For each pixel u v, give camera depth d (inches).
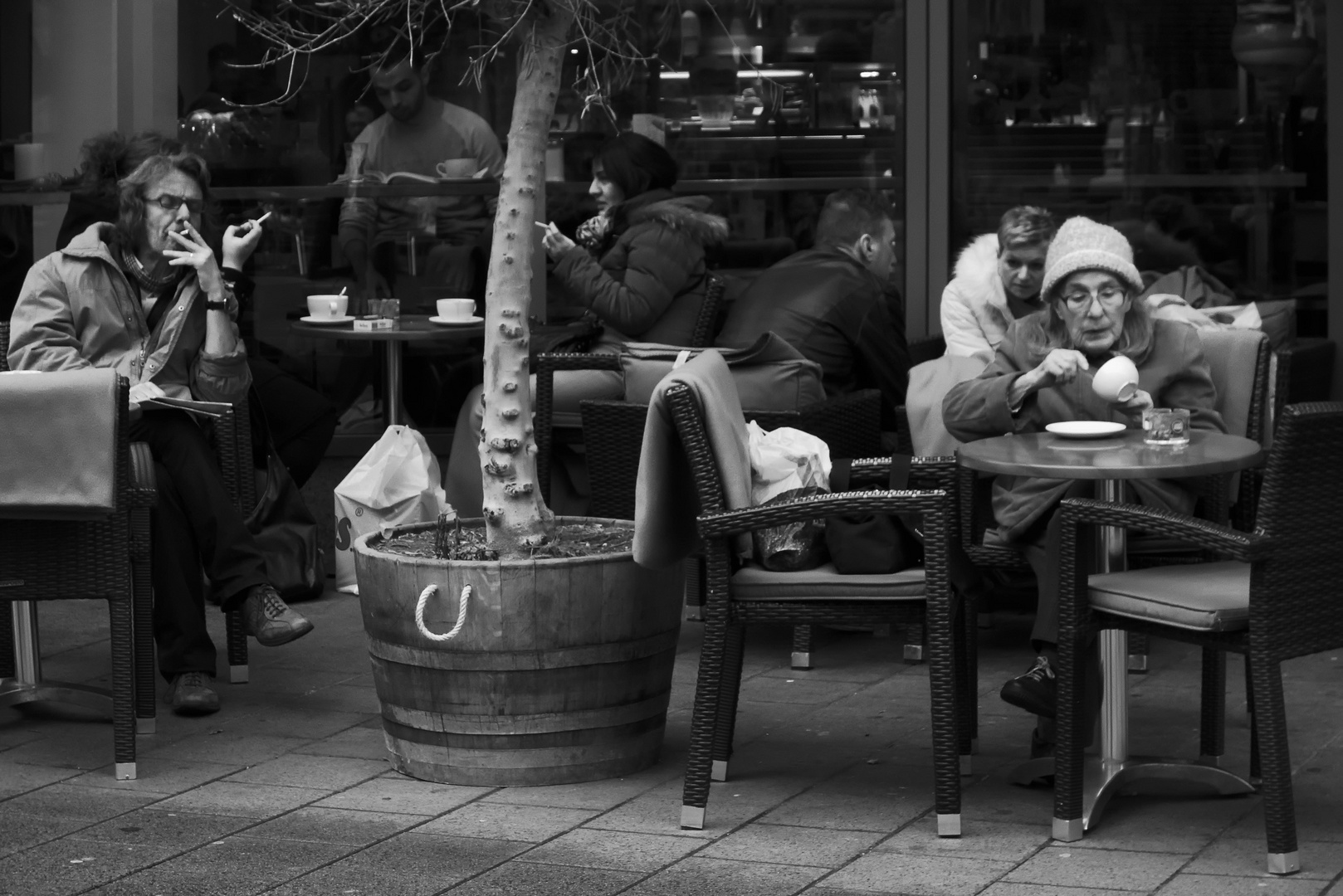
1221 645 163.0
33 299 234.2
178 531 223.8
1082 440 188.9
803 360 249.3
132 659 194.9
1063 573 169.2
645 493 177.3
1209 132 299.1
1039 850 168.1
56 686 220.5
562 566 183.9
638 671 191.6
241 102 303.0
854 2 301.7
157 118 300.2
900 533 179.5
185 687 220.8
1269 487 157.4
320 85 304.7
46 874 165.5
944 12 299.9
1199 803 181.8
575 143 307.3
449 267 308.5
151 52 298.7
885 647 253.1
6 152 305.7
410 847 171.6
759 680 235.5
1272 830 159.6
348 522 285.0
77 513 186.5
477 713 187.3
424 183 306.3
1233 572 177.6
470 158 307.4
